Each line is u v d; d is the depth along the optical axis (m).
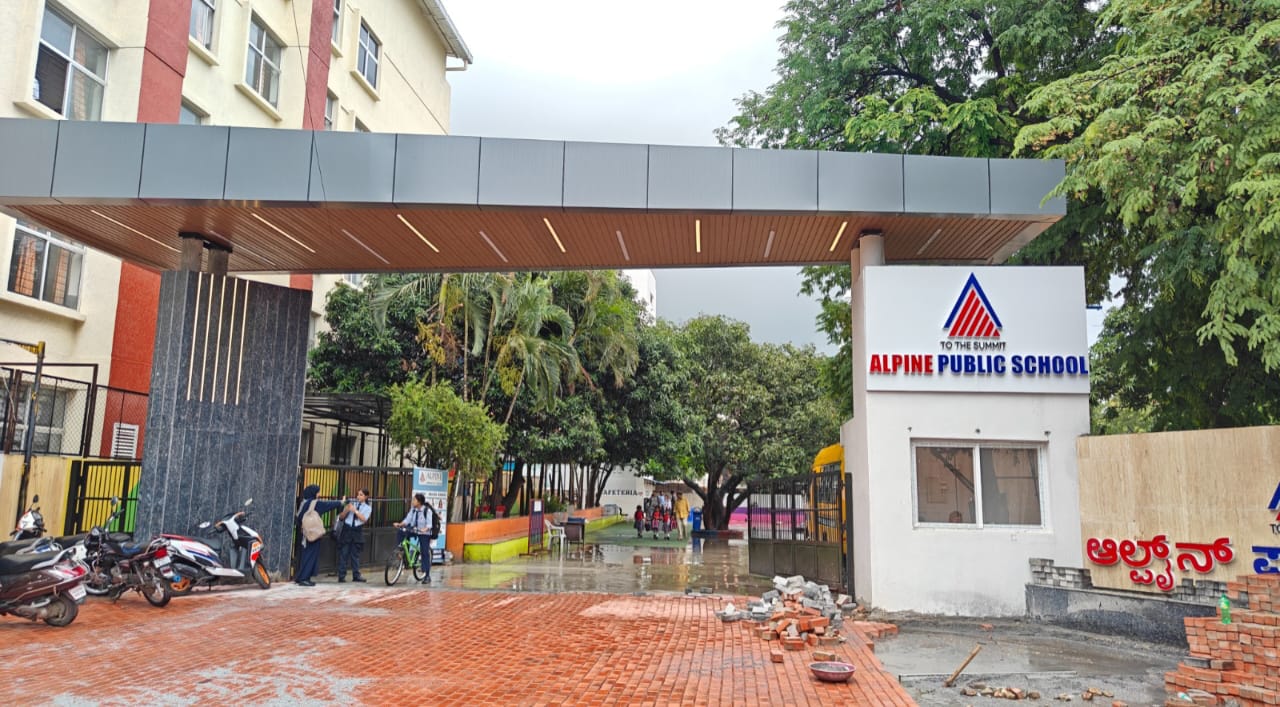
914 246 13.44
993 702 7.18
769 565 16.64
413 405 19.42
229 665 7.80
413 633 9.66
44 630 9.45
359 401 19.75
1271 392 13.20
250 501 13.59
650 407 30.55
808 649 8.88
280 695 6.74
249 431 13.77
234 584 13.17
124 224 12.79
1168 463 10.30
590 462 31.89
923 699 7.24
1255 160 8.58
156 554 11.23
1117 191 9.93
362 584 14.51
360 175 11.52
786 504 15.98
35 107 14.84
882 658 8.95
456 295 21.39
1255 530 9.39
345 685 7.11
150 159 11.46
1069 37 15.42
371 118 28.48
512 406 23.80
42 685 6.95
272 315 14.17
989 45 17.42
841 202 11.64
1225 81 9.02
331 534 15.59
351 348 23.39
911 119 15.30
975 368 12.05
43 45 15.31
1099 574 10.97
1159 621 10.06
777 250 13.80
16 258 15.28
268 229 12.94
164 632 9.45
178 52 18.28
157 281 18.50
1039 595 11.45
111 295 17.33
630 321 27.30
